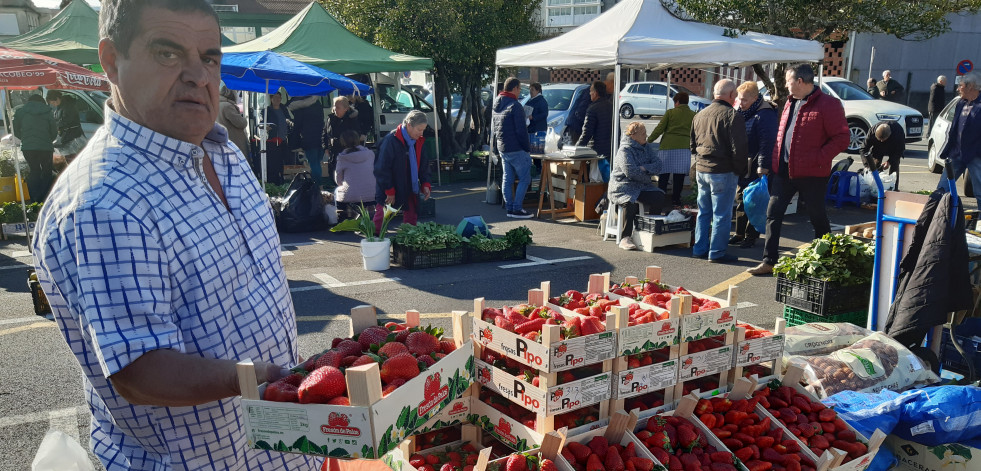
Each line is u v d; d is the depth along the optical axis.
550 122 18.94
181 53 1.42
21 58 8.03
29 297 6.68
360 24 15.30
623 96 23.77
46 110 10.32
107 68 1.46
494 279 7.39
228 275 1.56
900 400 3.51
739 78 25.11
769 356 3.81
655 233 8.49
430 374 1.87
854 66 24.39
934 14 11.34
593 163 10.85
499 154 11.80
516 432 3.30
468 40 15.33
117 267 1.34
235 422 1.68
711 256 8.07
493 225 10.34
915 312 4.00
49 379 4.79
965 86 8.82
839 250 5.32
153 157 1.45
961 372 4.39
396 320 6.05
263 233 1.74
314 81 10.51
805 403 3.57
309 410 1.58
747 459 3.23
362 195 10.05
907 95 25.61
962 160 8.90
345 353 1.94
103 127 1.51
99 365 1.51
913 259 4.20
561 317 3.55
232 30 24.66
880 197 4.59
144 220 1.38
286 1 25.72
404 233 7.95
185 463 1.62
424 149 8.74
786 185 7.22
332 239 9.37
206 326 1.51
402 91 16.91
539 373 3.23
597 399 3.32
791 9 11.27
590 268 7.83
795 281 5.46
